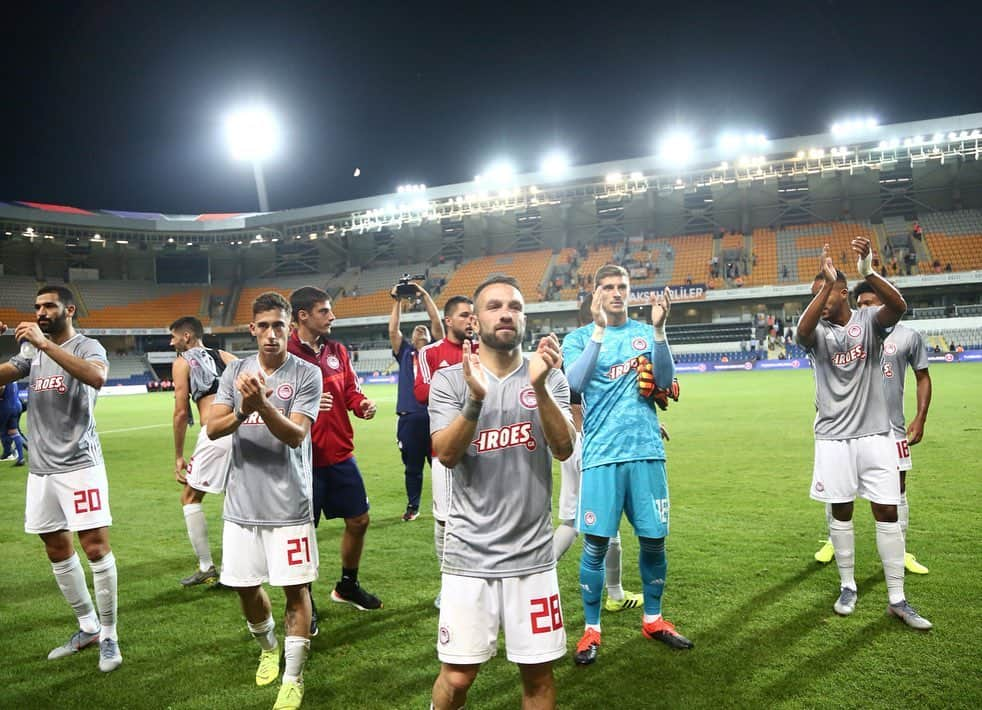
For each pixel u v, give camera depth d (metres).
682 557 5.02
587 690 3.15
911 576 4.46
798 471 8.22
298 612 3.27
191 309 46.88
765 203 40.91
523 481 2.50
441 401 2.57
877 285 3.91
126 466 10.73
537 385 2.37
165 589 4.82
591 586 3.56
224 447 4.88
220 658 3.67
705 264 39.28
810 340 4.16
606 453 3.61
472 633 2.44
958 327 32.19
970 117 30.11
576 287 39.94
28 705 3.19
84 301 43.75
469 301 4.85
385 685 3.29
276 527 3.31
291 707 3.04
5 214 37.78
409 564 5.27
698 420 13.70
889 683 3.09
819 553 4.87
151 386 40.75
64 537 3.81
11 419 11.18
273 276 50.06
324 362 4.38
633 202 42.56
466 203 39.56
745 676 3.22
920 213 38.16
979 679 3.09
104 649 3.57
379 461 10.58
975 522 5.63
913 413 12.93
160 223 42.88
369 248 48.59
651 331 3.81
